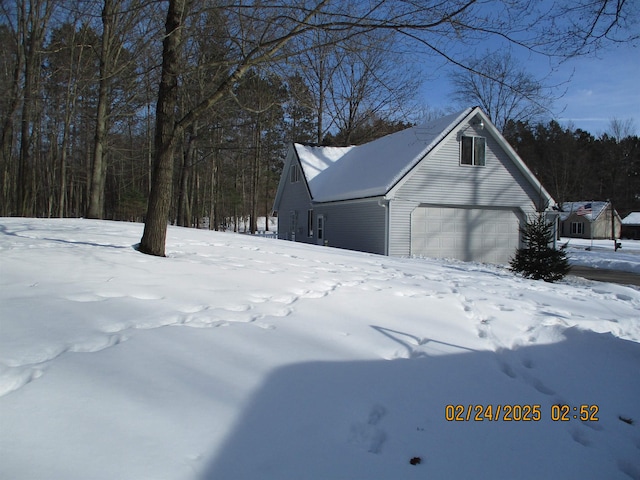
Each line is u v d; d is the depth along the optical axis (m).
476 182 18.44
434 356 4.20
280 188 28.56
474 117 18.36
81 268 5.77
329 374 3.48
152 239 7.57
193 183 36.44
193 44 10.27
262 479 2.22
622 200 55.62
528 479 2.61
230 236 13.12
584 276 16.38
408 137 20.19
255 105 14.20
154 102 21.03
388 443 2.75
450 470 2.57
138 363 3.18
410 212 17.47
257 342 3.90
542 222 12.95
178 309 4.52
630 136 53.44
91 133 29.84
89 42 16.94
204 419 2.63
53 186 30.52
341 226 20.58
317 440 2.63
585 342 5.05
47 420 2.41
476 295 7.21
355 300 5.86
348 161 24.16
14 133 28.91
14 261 5.83
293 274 7.27
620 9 5.38
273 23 6.54
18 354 3.08
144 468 2.15
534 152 51.91
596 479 2.71
